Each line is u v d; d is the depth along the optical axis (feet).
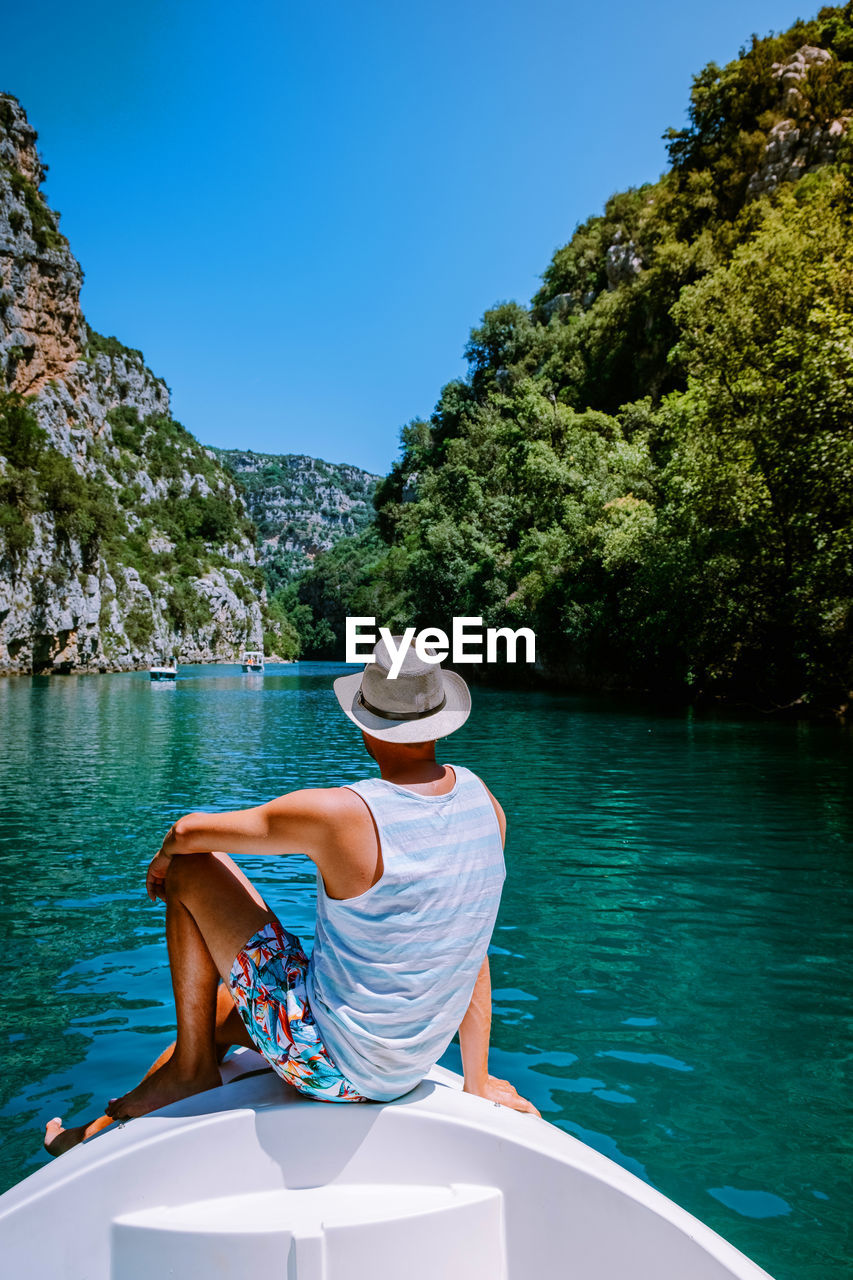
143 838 24.73
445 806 5.69
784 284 68.69
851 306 60.39
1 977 13.74
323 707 91.25
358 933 5.42
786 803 29.22
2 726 66.18
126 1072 10.27
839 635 61.31
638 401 146.72
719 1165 8.19
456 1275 5.29
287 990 5.86
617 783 33.53
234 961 6.04
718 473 69.77
